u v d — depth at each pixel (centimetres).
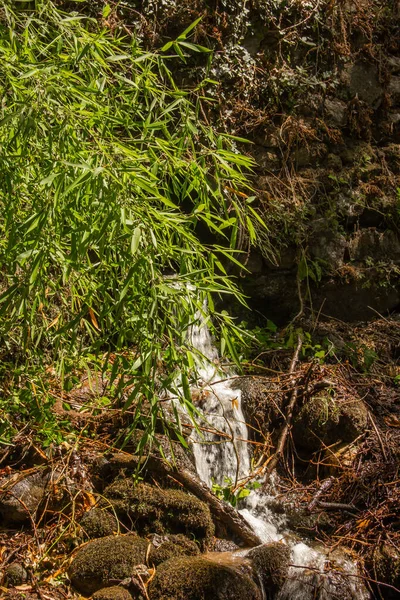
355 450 320
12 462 296
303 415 332
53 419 297
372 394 351
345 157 409
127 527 280
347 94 415
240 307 396
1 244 237
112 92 229
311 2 404
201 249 226
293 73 401
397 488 301
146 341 209
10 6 216
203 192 226
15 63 194
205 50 224
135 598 247
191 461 306
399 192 410
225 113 386
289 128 397
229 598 246
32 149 217
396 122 427
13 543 271
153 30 374
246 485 312
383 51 424
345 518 298
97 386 322
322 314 401
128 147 212
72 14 219
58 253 221
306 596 261
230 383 348
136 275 205
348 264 404
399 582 268
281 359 368
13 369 287
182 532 280
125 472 293
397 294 409
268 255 393
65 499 284
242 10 387
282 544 276
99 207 195
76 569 258
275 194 392
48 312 292
